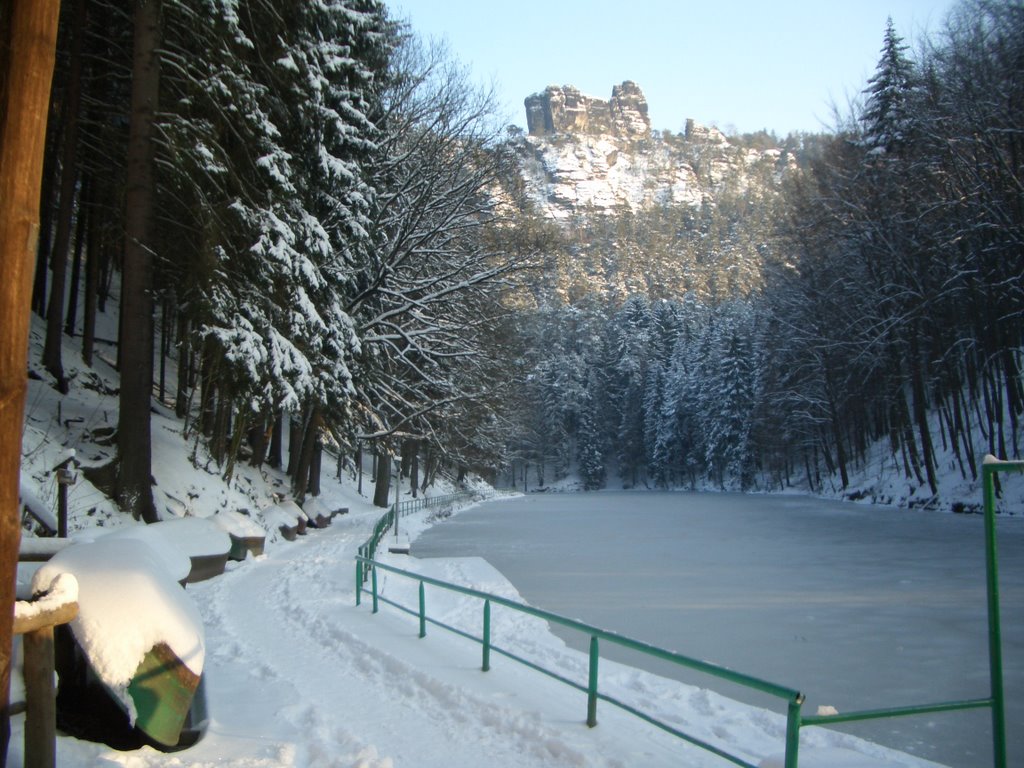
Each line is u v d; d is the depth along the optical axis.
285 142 21.84
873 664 11.23
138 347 17.09
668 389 110.50
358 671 8.38
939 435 52.19
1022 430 42.88
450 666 8.45
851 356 49.53
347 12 23.75
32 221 3.47
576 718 6.68
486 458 48.69
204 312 19.58
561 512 52.66
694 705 8.52
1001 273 38.12
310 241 21.92
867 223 40.97
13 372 3.42
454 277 32.72
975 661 11.38
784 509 51.78
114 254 31.53
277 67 19.94
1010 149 33.47
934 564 21.77
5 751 3.43
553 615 6.97
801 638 12.89
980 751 7.80
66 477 12.05
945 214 37.59
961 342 41.69
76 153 22.20
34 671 4.08
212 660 8.79
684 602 16.30
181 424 26.08
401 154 31.12
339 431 27.25
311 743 5.79
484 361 35.38
